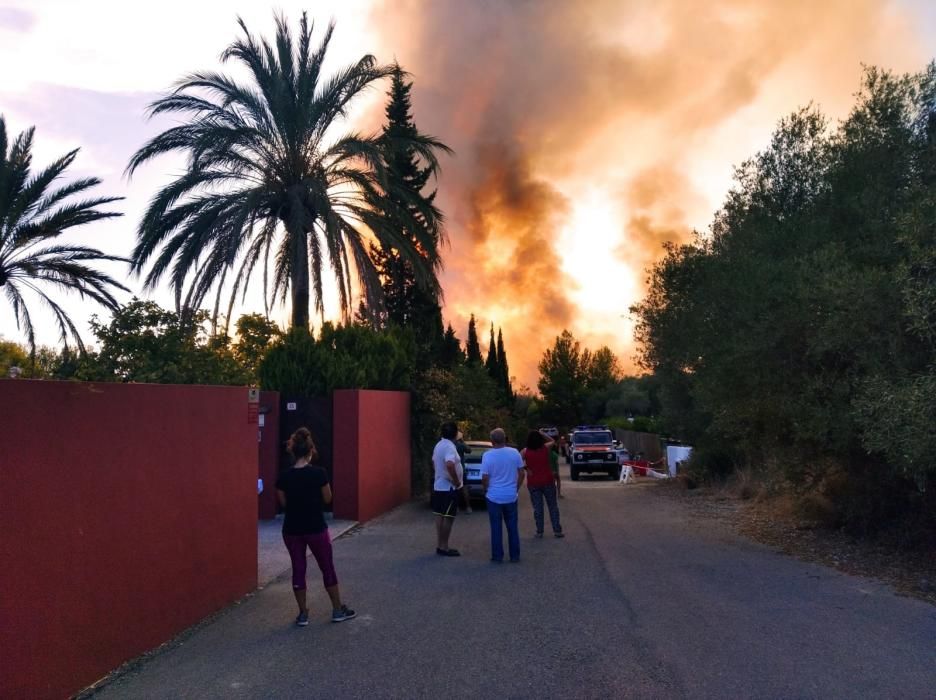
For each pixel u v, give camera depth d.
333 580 7.30
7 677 4.73
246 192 18.62
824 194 10.83
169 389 6.89
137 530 6.28
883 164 9.79
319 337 18.81
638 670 5.79
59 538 5.29
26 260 19.45
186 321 10.64
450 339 29.55
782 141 11.81
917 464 7.80
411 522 14.72
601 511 16.45
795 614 7.32
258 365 17.55
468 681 5.61
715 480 20.53
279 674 5.81
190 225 17.88
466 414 23.47
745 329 10.71
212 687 5.56
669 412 21.20
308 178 18.70
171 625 6.78
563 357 71.56
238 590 8.22
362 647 6.45
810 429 9.91
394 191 19.59
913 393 7.45
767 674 5.66
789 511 13.56
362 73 19.16
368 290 19.45
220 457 7.88
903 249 9.11
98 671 5.68
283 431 14.75
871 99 9.96
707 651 6.21
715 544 11.53
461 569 9.79
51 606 5.17
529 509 17.05
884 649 6.21
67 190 19.66
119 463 6.06
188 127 17.94
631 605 7.74
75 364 9.88
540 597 8.15
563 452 51.47
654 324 18.62
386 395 16.80
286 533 7.29
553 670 5.82
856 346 8.96
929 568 9.02
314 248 18.98
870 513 10.58
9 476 4.83
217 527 7.76
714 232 13.56
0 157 18.36
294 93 18.77
